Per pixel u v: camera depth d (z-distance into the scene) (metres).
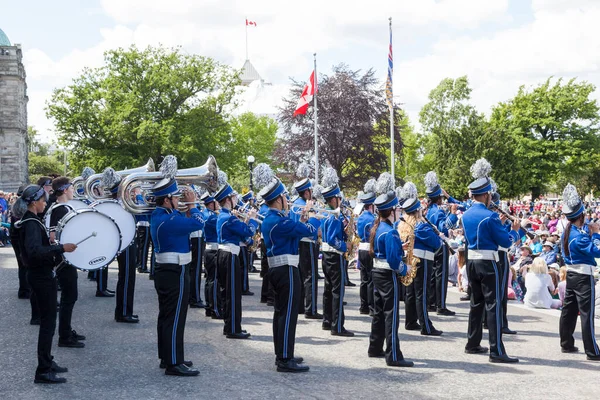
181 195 7.84
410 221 9.00
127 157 45.84
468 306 12.07
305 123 40.53
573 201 8.32
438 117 69.38
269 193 7.61
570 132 55.91
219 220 9.34
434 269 11.40
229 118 54.34
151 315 10.72
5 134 65.06
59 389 6.75
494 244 8.12
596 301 10.95
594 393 6.82
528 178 55.50
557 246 14.37
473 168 8.68
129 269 10.12
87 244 7.71
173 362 7.27
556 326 10.30
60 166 98.56
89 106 46.69
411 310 9.97
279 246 7.55
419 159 71.56
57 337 9.11
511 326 10.27
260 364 7.83
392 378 7.29
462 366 7.84
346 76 40.34
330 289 9.83
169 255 7.34
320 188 11.42
